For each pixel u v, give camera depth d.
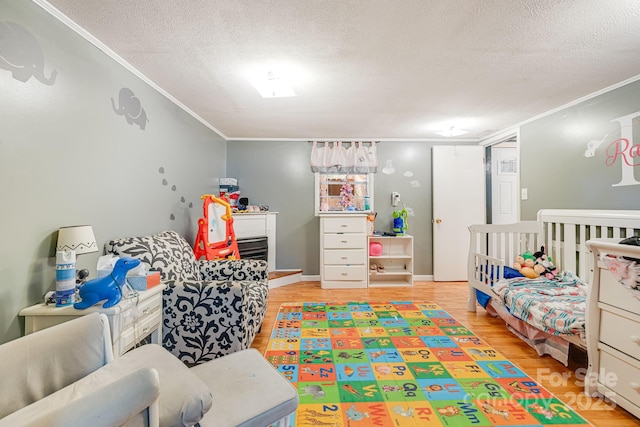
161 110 2.48
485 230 3.02
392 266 4.30
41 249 1.41
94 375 1.01
